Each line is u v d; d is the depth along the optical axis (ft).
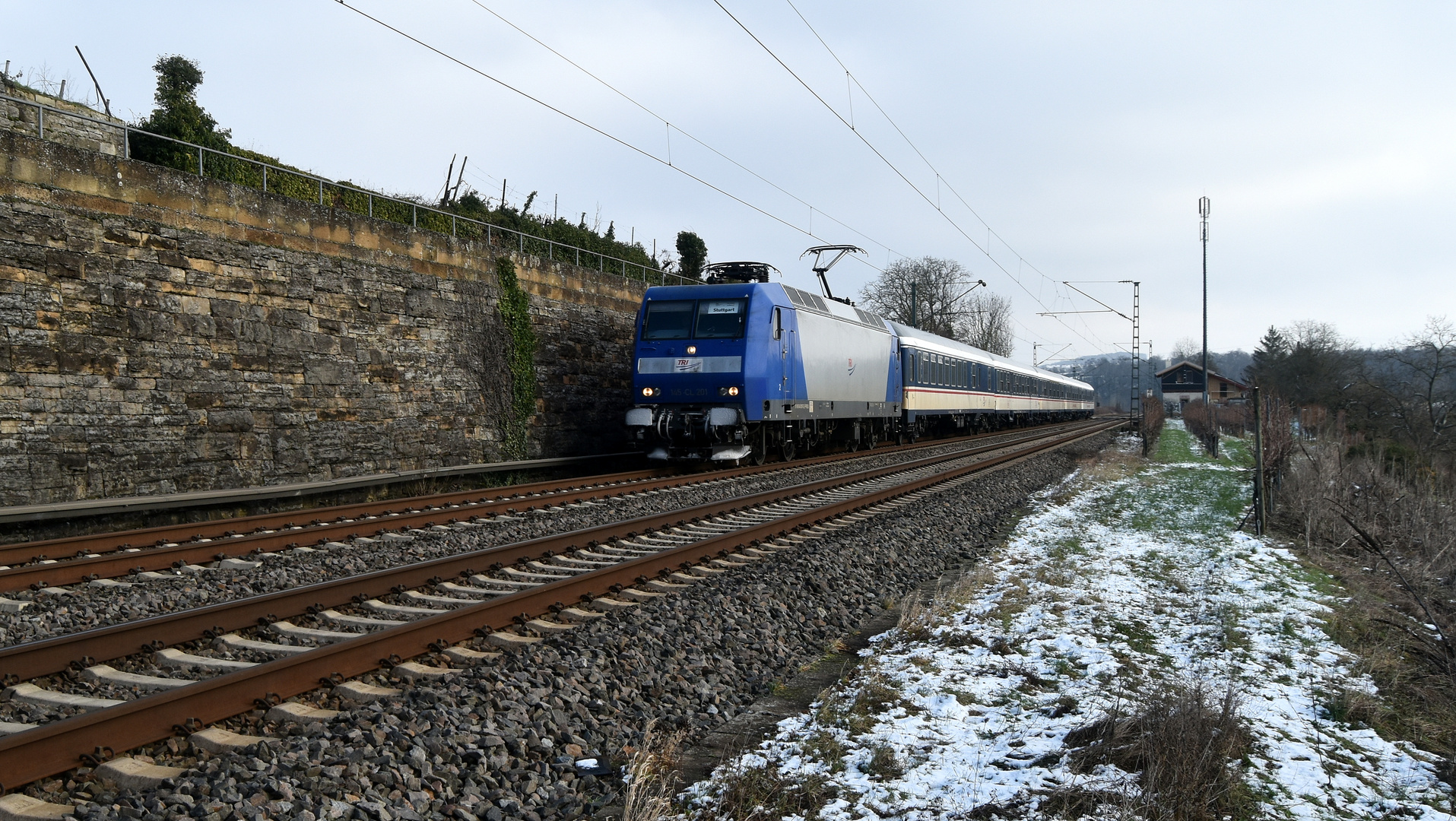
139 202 39.52
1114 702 17.33
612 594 24.85
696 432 61.05
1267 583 30.86
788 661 21.36
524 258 64.75
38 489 35.60
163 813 11.82
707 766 15.25
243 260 44.04
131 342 39.04
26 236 35.42
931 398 106.32
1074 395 230.48
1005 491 55.06
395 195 73.56
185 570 27.61
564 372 68.95
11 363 34.91
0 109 46.50
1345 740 16.80
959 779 14.23
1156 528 43.62
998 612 25.36
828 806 13.24
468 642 20.15
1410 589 27.43
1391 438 100.78
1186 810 12.76
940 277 236.84
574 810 13.34
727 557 30.78
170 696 14.21
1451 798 14.39
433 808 12.92
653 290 63.77
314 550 31.17
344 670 17.16
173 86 67.87
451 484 55.93
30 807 11.87
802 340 67.67
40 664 16.98
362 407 50.49
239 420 43.62
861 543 34.47
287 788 12.52
